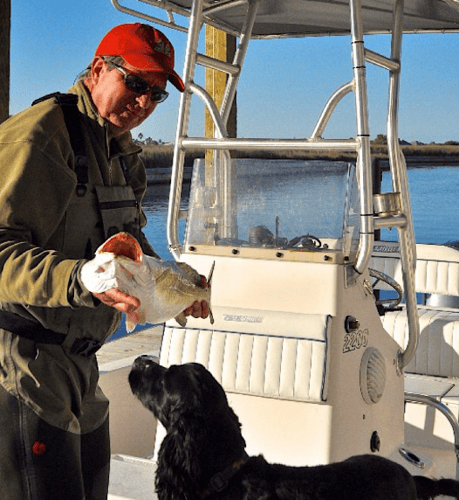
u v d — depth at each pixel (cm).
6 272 189
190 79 344
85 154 214
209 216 333
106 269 181
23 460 203
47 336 209
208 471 231
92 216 219
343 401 306
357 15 293
